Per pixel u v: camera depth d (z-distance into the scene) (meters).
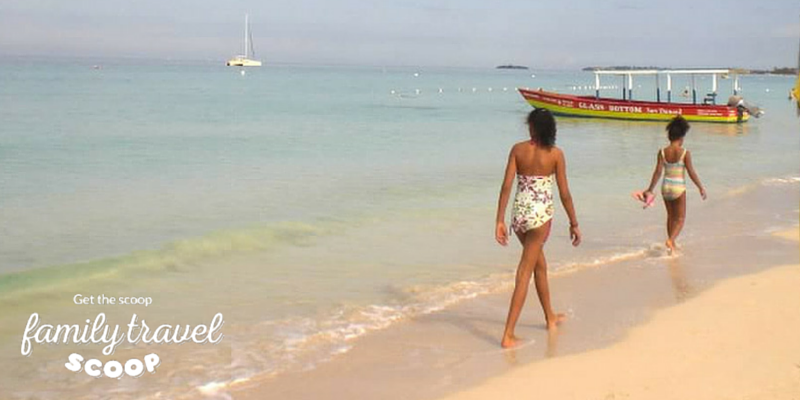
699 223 12.33
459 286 8.38
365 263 9.41
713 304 7.50
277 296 7.96
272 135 26.92
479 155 21.69
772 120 41.03
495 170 18.41
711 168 19.88
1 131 25.50
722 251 10.15
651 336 6.57
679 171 10.00
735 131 33.59
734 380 5.47
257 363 6.07
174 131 27.62
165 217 12.02
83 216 11.98
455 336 6.75
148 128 28.55
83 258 9.48
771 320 6.91
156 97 54.59
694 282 8.47
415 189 15.26
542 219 6.48
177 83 86.12
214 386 5.61
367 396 5.42
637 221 12.30
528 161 6.48
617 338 6.58
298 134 27.58
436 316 7.34
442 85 118.19
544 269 6.87
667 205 10.18
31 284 8.27
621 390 5.38
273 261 9.47
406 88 96.50
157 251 9.77
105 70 153.62
